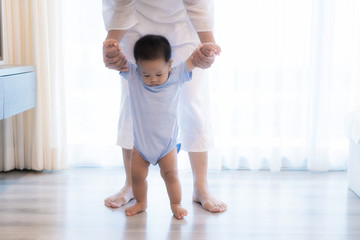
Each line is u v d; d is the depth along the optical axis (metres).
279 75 2.67
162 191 2.33
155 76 1.78
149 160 1.95
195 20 1.89
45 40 2.60
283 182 2.53
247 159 2.80
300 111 2.77
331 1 2.60
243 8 2.66
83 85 2.74
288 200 2.22
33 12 2.55
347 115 2.36
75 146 2.80
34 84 2.51
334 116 2.76
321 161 2.73
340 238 1.78
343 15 2.70
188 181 2.52
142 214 2.01
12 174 2.65
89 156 2.81
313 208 2.11
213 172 2.72
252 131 2.76
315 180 2.58
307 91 2.76
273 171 2.74
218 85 2.69
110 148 2.79
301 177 2.64
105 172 2.71
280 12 2.63
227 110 2.74
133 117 1.91
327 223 1.93
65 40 2.69
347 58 2.72
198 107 2.07
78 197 2.24
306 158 2.81
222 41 2.68
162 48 1.76
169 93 1.85
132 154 1.98
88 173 2.68
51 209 2.07
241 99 2.75
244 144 2.80
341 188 2.43
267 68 2.71
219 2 2.65
